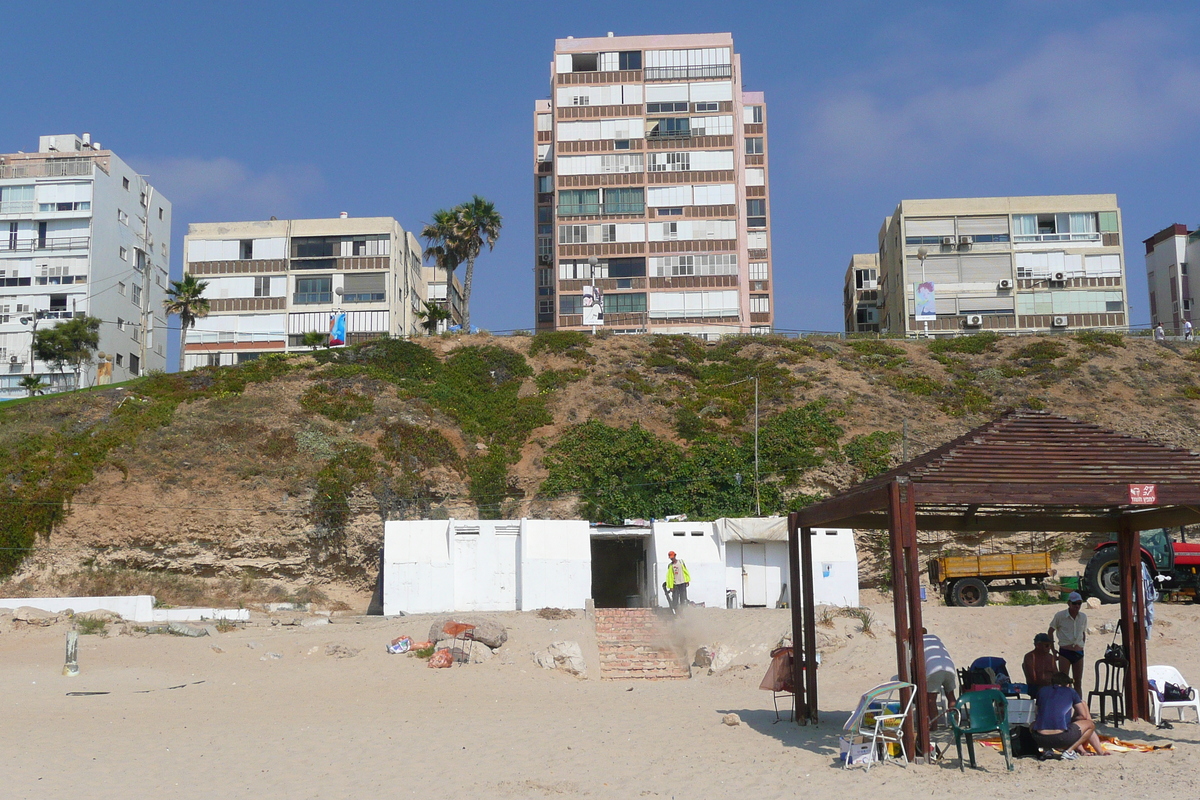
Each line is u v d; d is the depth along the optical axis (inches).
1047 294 2780.5
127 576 1449.3
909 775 467.8
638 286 2780.5
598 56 2893.7
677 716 682.8
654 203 2815.0
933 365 2085.4
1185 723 589.0
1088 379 1977.1
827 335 2353.6
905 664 499.5
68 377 2664.9
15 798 449.1
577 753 545.0
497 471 1697.8
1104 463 512.4
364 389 1838.1
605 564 1610.5
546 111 3408.0
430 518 1578.5
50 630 1098.1
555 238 2812.5
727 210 2802.7
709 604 1266.0
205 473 1563.7
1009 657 927.0
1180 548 1153.4
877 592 1461.6
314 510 1519.4
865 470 1644.9
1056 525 628.7
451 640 997.2
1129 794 421.4
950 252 2822.3
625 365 2043.6
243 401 1759.4
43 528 1455.5
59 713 713.0
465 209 2743.6
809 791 443.8
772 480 1638.8
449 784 474.3
